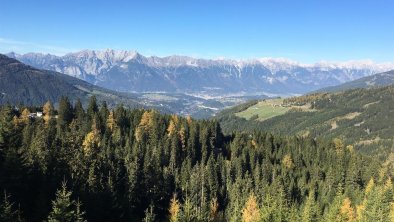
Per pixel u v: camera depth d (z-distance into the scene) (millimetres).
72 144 94312
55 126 154125
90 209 66688
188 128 181500
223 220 118250
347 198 120500
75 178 76062
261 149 189375
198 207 115812
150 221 78062
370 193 123125
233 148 177875
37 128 131000
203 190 130750
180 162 157000
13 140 73500
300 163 187875
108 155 115688
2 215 48188
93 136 134500
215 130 192000
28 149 88500
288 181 150000
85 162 85312
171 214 95500
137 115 183000
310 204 110750
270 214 96812
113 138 152000
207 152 169625
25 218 55688
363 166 185125
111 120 166875
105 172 91938
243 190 138500
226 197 139625
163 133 171750
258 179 148750
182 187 127188
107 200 72812
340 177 161125
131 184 95562
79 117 163250
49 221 47812
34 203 60469
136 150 137375
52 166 76750
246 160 171375
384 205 109812
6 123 75812
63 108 165875
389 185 126000
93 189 74250
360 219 108312
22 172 64312
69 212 48469
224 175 150250
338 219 109000
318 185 158625
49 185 66688
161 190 112375
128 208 78000
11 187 60344
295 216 101812
